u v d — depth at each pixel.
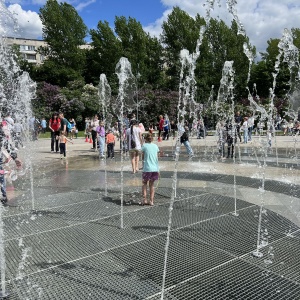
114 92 41.56
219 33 47.03
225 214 5.09
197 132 24.28
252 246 3.89
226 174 8.47
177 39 49.00
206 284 3.05
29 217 5.06
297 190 6.57
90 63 50.44
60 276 3.23
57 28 47.34
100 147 12.84
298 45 38.69
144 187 5.66
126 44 49.97
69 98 35.31
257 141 18.11
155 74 50.50
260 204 5.62
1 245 3.80
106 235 4.29
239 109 27.09
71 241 4.10
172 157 12.42
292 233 4.27
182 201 5.87
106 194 6.46
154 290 2.96
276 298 2.82
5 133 8.88
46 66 45.28
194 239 4.12
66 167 10.25
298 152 13.29
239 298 2.82
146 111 33.78
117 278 3.18
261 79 43.56
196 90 44.34
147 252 3.76
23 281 3.14
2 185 6.05
